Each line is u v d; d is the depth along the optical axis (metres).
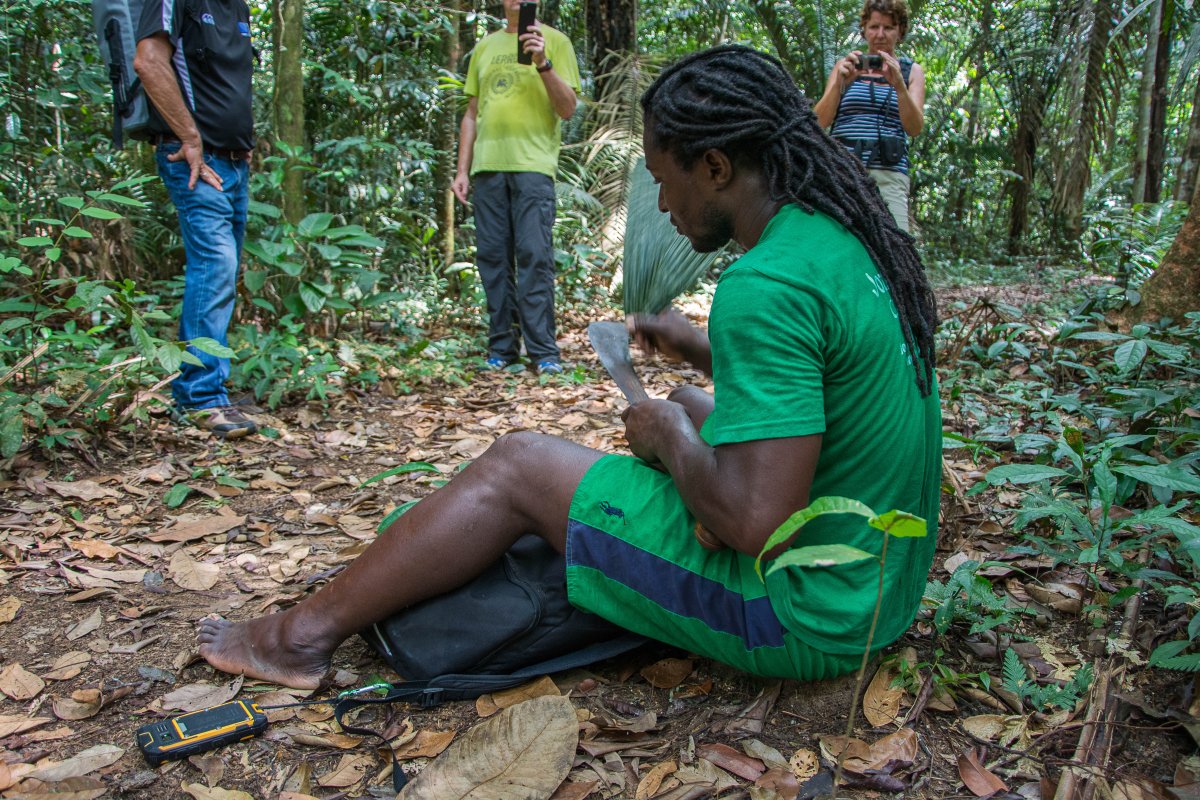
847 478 1.54
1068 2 11.44
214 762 1.70
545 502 1.76
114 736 1.79
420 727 1.80
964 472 2.94
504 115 4.80
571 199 7.28
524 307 4.96
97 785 1.62
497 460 1.80
